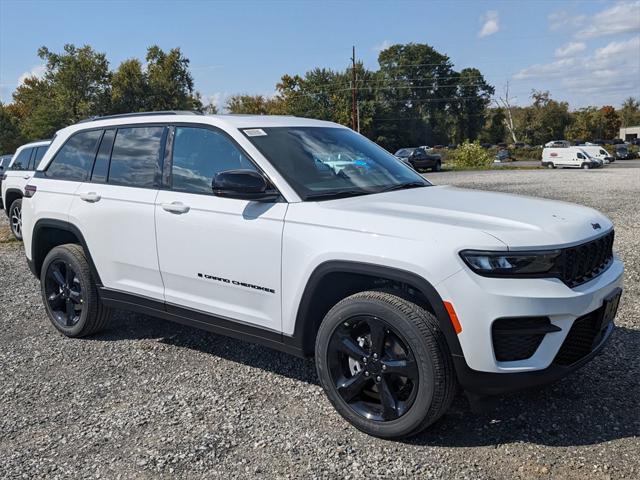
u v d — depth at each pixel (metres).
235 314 3.89
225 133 4.01
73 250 4.98
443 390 3.02
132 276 4.52
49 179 5.23
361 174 4.09
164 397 3.88
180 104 53.53
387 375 3.22
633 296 5.75
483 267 2.90
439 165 38.41
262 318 3.74
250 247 3.69
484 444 3.18
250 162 3.83
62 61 49.31
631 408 3.51
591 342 3.27
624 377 3.94
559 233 3.09
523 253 2.92
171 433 3.40
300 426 3.45
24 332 5.35
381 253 3.12
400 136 95.06
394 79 97.94
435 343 3.01
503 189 18.64
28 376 4.32
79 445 3.30
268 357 4.55
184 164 4.21
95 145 4.93
